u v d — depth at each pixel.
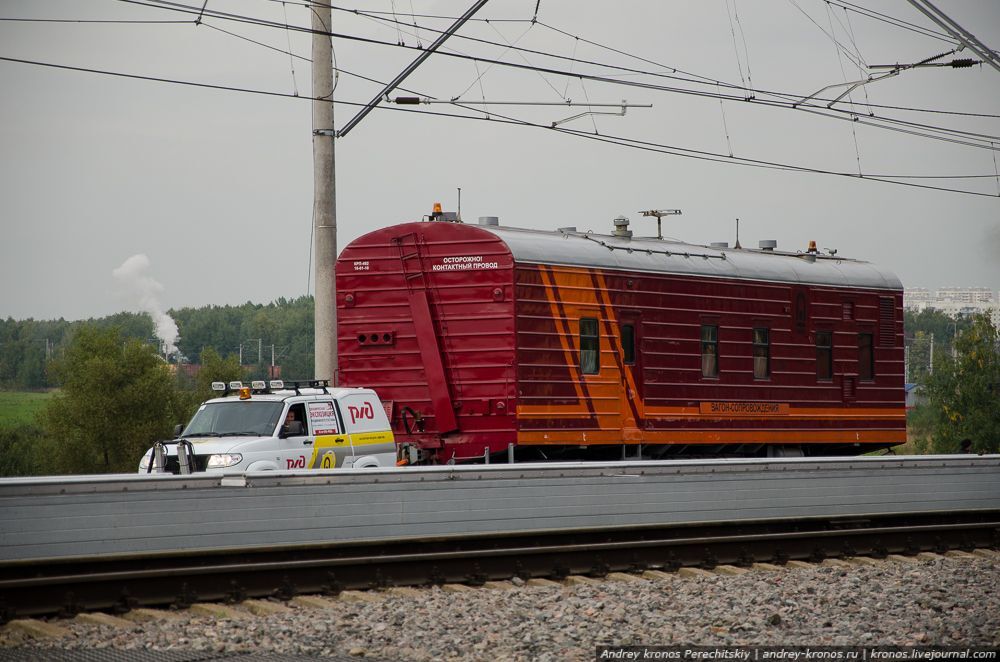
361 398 71.25
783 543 64.25
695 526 63.72
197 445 63.19
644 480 62.28
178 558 48.03
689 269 87.88
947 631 42.56
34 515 44.59
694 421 87.12
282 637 39.69
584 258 80.56
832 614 46.38
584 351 80.06
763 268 94.44
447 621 43.12
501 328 75.75
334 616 43.69
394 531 53.81
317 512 51.66
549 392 77.31
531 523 58.06
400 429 78.38
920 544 69.25
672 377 85.81
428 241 78.12
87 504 45.72
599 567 57.12
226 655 36.69
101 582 43.75
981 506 76.56
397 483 54.12
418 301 78.06
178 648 37.72
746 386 91.50
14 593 42.03
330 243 75.56
